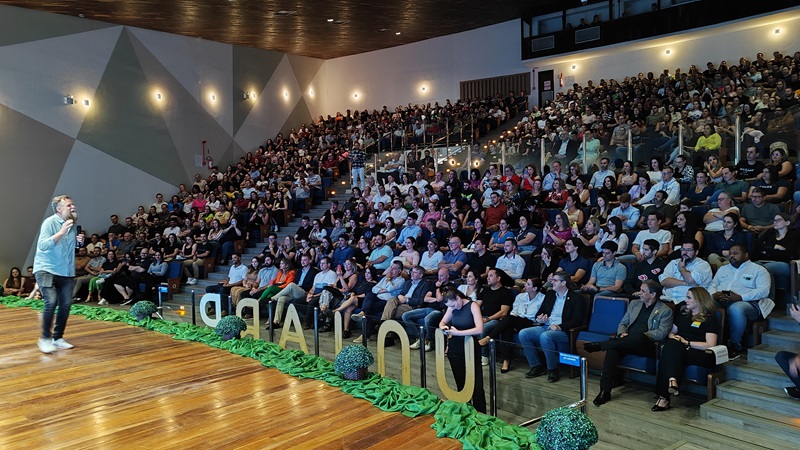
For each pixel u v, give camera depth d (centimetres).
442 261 865
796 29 1408
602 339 584
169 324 745
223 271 1277
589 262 721
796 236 629
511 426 393
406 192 1272
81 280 1273
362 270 960
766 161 891
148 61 1623
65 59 1451
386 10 1540
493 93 1903
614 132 1055
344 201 1494
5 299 1029
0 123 1343
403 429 395
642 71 1658
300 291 943
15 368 545
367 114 1991
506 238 862
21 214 1376
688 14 1484
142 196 1605
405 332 555
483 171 1238
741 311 549
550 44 1714
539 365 483
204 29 1641
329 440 375
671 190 854
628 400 539
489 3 1579
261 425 401
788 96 1084
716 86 1393
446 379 529
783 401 468
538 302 668
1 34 1344
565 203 947
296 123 2077
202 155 1755
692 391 544
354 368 489
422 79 2022
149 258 1259
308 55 2102
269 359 564
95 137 1507
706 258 684
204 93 1767
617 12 1622
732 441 445
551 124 1440
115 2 1338
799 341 537
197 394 468
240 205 1495
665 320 542
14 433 389
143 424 403
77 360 575
